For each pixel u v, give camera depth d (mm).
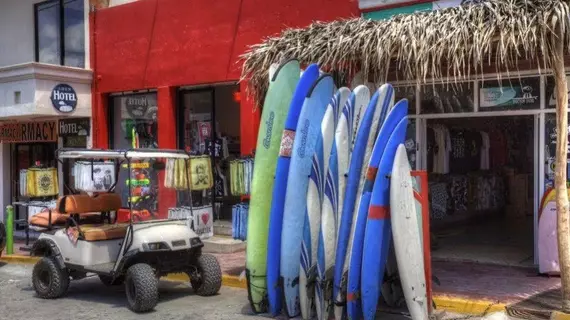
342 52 7832
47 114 13922
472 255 9953
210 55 12789
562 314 6434
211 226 11188
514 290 7625
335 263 6664
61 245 8422
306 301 6879
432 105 9930
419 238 6578
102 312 7699
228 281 9125
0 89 14406
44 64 13711
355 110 6988
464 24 6930
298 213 6949
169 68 13461
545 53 6461
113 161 9016
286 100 7512
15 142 16625
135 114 14469
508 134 14023
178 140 13695
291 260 6934
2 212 16797
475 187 13484
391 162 6512
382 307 7273
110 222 8773
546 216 8328
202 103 13438
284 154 7031
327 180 6750
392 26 7523
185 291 8797
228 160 13234
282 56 8492
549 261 8289
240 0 12336
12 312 7832
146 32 13875
